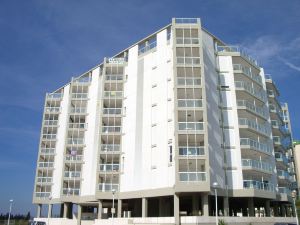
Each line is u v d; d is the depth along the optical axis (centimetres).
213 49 5059
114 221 4447
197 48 4584
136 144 4844
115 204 5388
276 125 6150
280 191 5456
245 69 5344
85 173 5662
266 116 5691
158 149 4497
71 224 5594
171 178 4197
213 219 3906
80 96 6259
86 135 5962
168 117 4509
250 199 4609
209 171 4072
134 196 4600
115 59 5672
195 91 4397
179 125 4203
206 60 4803
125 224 4306
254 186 4609
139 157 4719
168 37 4956
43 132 6744
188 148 4100
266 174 5088
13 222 6981
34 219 6259
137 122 4947
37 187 6419
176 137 4128
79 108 6166
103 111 5322
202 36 4878
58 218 5778
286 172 5928
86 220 5556
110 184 4928
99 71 6172
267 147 5288
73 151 5847
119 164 4984
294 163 7769
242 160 4666
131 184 4716
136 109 5041
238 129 4800
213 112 4638
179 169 4181
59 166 6338
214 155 4403
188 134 4147
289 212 6188
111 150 5084
